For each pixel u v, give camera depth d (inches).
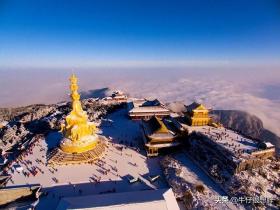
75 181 2374.5
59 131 3730.3
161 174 2534.5
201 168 2549.2
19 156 2866.6
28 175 2465.6
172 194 1968.5
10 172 2532.0
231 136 2864.2
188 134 3058.6
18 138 3713.1
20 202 2198.6
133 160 2819.9
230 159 2327.8
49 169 2596.0
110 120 4315.9
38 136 3506.4
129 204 1753.2
